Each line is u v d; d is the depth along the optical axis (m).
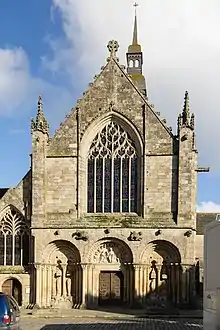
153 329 43.69
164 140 64.31
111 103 65.62
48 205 64.94
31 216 64.44
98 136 66.06
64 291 63.94
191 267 61.75
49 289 63.72
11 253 66.50
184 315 55.88
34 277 63.72
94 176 65.50
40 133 65.44
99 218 63.94
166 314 56.47
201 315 55.94
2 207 66.75
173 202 63.41
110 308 62.12
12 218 66.94
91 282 63.09
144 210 63.47
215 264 27.81
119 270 63.31
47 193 65.06
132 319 53.16
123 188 64.94
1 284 65.25
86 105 66.19
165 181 63.72
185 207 62.47
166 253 63.03
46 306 63.12
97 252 63.75
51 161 65.50
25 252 66.38
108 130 66.00
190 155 63.03
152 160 64.25
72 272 64.25
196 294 65.56
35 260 63.38
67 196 64.81
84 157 65.50
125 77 66.06
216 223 27.81
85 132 65.62
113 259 63.62
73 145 65.44
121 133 65.62
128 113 65.25
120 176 65.06
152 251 63.12
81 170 65.00
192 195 63.09
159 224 62.34
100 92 66.19
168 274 62.69
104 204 64.88
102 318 54.16
